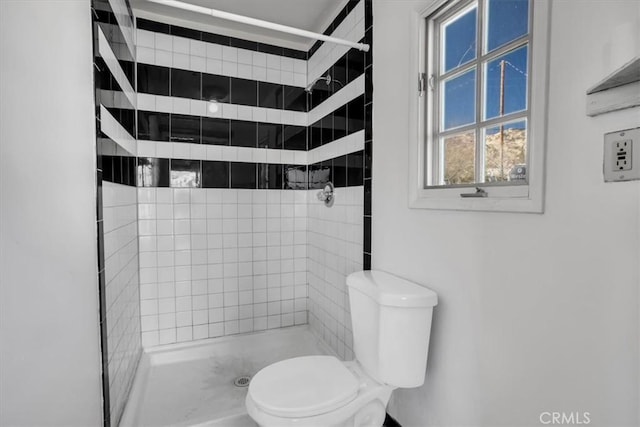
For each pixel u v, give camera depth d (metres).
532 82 0.87
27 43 0.97
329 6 2.02
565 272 0.79
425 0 1.25
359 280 1.36
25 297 0.98
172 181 2.12
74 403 1.07
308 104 2.47
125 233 1.64
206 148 2.20
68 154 1.06
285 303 2.46
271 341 2.31
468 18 1.16
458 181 1.19
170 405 1.65
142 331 2.08
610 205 0.70
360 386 1.21
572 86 0.77
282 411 1.03
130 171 1.79
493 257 0.99
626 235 0.68
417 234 1.31
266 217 2.39
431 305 1.14
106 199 1.27
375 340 1.23
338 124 1.98
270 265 2.41
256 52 2.33
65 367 1.05
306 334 2.38
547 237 0.83
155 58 2.06
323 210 2.21
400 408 1.42
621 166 0.68
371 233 1.63
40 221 1.00
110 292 1.32
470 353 1.07
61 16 1.04
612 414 0.71
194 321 2.21
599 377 0.73
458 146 1.19
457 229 1.12
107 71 1.31
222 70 2.24
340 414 1.08
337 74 2.00
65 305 1.05
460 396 1.11
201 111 2.19
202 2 1.97
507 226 0.94
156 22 2.06
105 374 1.19
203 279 2.22
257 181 2.36
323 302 2.23
